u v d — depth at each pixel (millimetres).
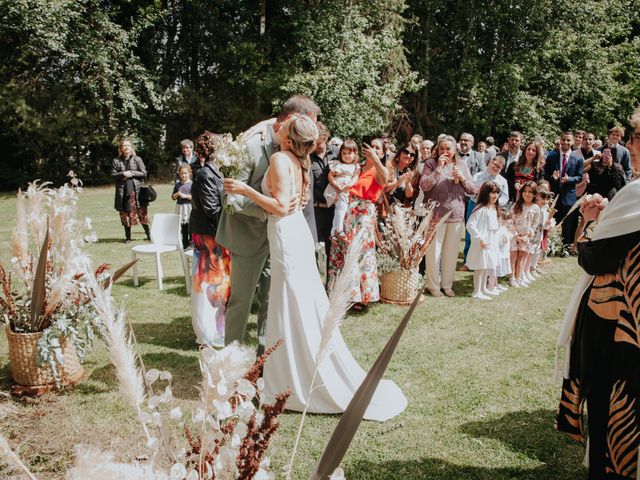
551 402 3469
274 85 20297
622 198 2088
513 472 2707
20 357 3455
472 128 24281
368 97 19406
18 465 919
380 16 20500
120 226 10711
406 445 2957
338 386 3324
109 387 3605
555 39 22281
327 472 1026
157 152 21406
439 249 5945
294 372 3254
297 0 20250
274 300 3262
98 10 18094
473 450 2912
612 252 2129
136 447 2816
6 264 6719
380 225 5992
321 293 3371
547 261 7789
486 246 5848
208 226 4246
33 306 3465
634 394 2139
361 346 4457
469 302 5801
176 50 22578
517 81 22016
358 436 3055
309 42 19672
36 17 15969
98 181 20328
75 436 2959
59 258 3564
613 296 2215
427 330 4867
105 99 19516
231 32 22297
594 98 23266
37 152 19172
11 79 18516
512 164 7875
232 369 965
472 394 3582
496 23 22438
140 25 19234
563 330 2533
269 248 3523
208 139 4250
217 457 1093
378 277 5758
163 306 5504
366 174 5191
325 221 5945
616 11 23438
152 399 1092
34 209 3672
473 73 22438
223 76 23375
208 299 4316
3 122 19109
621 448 2197
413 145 6867
